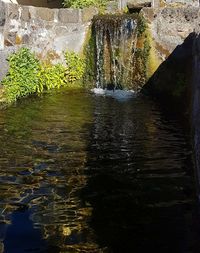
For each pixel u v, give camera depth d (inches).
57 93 139.3
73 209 63.1
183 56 135.9
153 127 104.7
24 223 58.9
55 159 82.2
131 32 144.3
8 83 129.1
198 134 77.0
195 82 104.0
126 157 84.0
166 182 72.7
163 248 53.5
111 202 65.3
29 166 78.6
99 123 106.9
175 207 64.0
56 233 56.6
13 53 132.7
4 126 102.3
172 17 138.7
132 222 59.7
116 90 147.9
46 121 107.6
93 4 160.1
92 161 81.6
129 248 53.4
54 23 149.2
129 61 146.6
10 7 130.3
